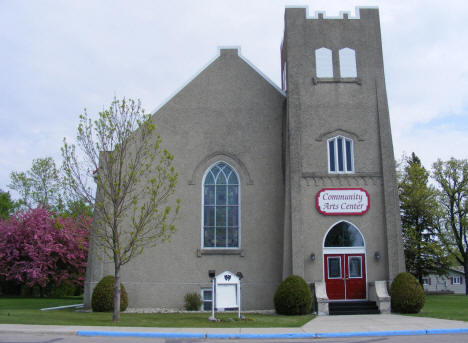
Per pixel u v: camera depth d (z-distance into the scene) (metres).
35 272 28.92
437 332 13.99
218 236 22.34
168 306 21.42
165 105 23.44
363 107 22.36
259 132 23.22
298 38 22.97
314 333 13.44
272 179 22.73
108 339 12.20
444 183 39.94
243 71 23.94
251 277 21.77
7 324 14.05
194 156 22.94
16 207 47.38
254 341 12.57
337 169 21.69
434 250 33.94
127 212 22.14
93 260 21.58
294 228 20.50
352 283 20.64
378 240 20.98
